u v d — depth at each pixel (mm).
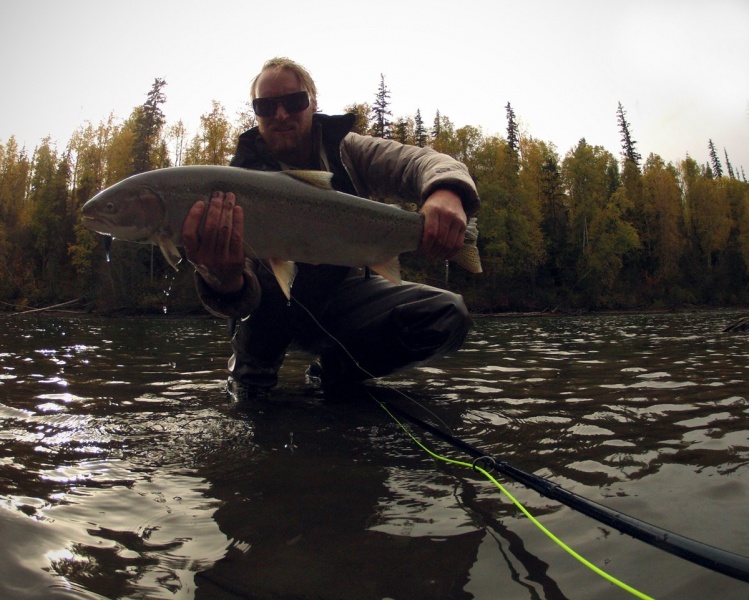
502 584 1264
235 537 1518
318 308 3805
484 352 7035
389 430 2758
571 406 3309
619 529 1423
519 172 44250
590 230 43250
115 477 2018
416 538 1510
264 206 2873
